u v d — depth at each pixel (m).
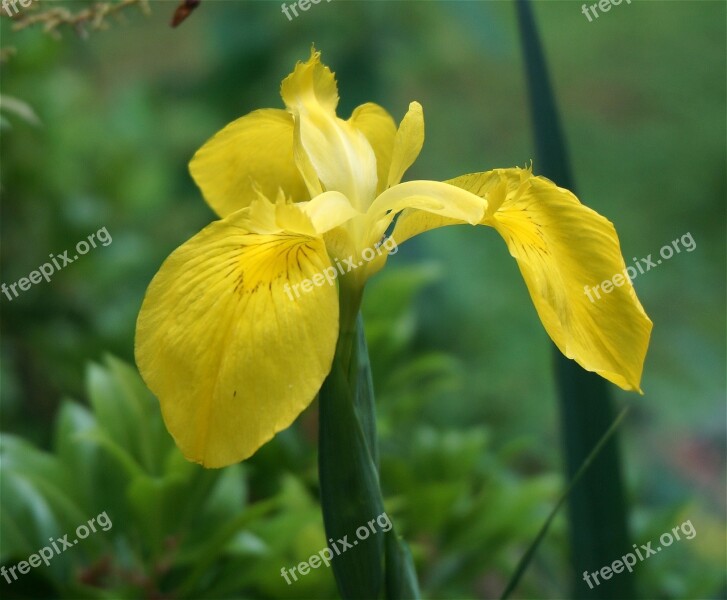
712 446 1.10
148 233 0.87
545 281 0.38
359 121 0.43
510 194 0.39
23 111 0.46
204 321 0.36
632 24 1.78
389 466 0.51
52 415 0.76
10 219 0.72
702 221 1.54
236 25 0.88
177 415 0.36
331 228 0.38
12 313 0.73
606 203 1.54
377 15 0.89
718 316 1.38
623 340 0.38
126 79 1.15
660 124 1.66
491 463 0.61
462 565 0.52
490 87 1.54
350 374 0.39
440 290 0.92
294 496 0.48
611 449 0.44
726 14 1.76
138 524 0.45
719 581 0.57
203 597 0.46
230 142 0.42
